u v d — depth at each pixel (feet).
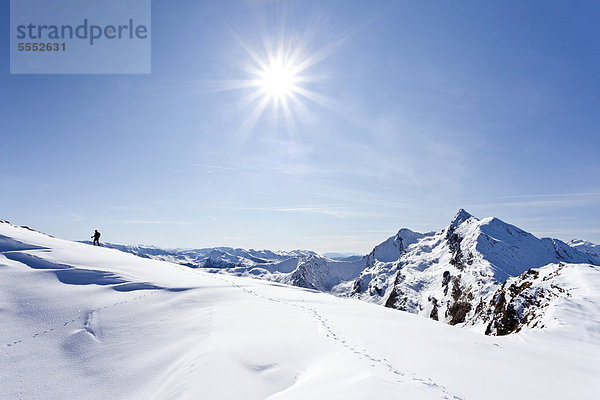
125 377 41.65
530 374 46.09
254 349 43.06
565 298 121.29
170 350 46.44
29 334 52.70
